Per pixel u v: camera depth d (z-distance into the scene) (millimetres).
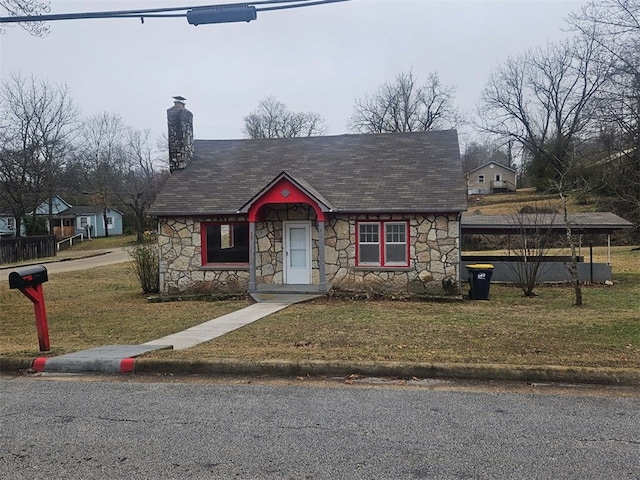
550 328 9023
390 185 15859
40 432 4594
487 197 54875
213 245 16547
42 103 44500
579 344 7496
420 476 3641
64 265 30781
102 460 3977
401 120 59562
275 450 4121
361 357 6777
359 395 5578
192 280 16125
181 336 9000
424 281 14906
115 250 44656
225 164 18453
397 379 6215
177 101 18469
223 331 9438
